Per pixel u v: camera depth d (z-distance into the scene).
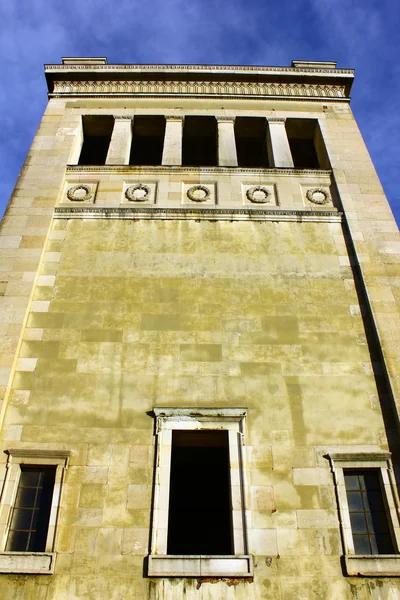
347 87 21.59
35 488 11.56
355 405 12.73
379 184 17.67
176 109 20.31
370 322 14.16
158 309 14.20
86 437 12.03
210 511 16.53
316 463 11.86
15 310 13.78
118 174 17.80
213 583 10.34
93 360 13.20
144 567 10.51
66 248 15.55
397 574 10.48
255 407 12.59
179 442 12.97
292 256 15.60
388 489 11.52
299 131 20.52
